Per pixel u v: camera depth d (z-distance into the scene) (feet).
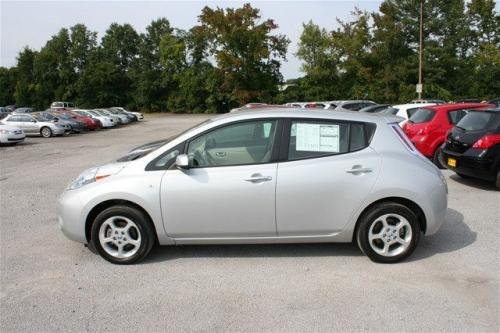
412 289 13.15
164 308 12.31
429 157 33.53
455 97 161.48
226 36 192.13
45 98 255.70
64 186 30.91
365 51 177.27
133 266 15.28
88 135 89.76
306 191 14.74
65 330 11.27
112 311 12.20
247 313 11.94
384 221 14.98
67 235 15.66
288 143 15.05
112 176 15.34
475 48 179.01
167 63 233.35
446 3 165.99
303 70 192.54
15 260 16.07
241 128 15.19
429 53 160.04
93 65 245.04
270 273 14.49
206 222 14.99
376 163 14.88
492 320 11.37
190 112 222.89
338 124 15.25
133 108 241.96
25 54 262.67
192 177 14.87
